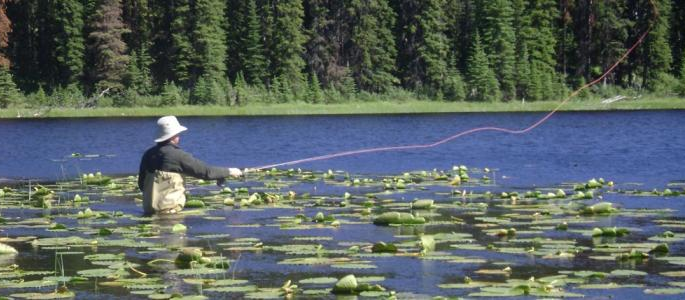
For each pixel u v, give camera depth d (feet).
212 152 131.75
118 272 41.42
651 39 321.11
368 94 321.73
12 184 84.07
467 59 331.36
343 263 43.19
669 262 42.80
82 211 62.85
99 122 226.79
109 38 301.43
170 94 293.43
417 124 217.36
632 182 83.46
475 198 69.62
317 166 104.37
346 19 329.52
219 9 311.06
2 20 297.33
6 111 273.33
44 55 322.96
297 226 54.90
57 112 275.39
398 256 45.29
